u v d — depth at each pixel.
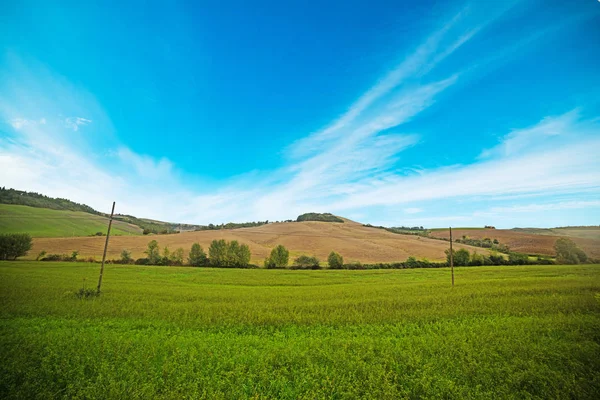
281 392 9.07
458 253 70.81
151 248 68.31
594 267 58.28
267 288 35.41
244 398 8.59
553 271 52.53
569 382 9.17
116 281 38.22
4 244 64.31
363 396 8.55
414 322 17.83
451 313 19.52
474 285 34.03
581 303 20.92
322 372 9.91
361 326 16.95
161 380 9.33
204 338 14.03
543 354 11.39
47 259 66.50
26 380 9.33
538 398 8.59
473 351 11.80
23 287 28.39
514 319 17.27
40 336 13.25
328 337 14.41
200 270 58.03
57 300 22.66
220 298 26.61
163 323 17.05
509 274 49.09
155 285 35.81
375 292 30.36
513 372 10.10
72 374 9.77
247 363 10.90
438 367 10.55
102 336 13.57
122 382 9.08
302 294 29.31
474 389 9.04
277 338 14.57
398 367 10.56
